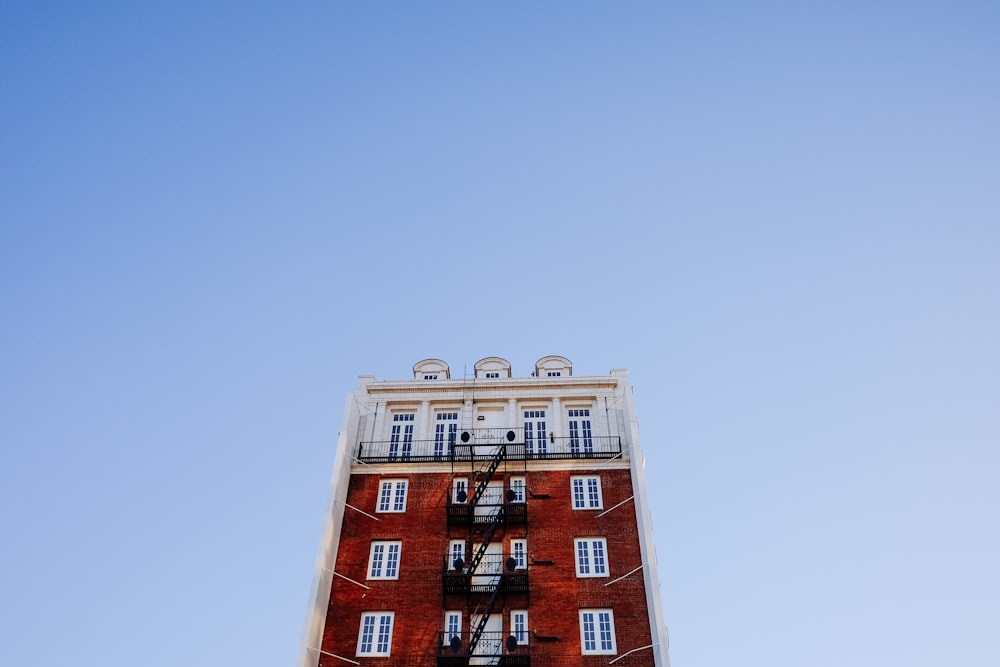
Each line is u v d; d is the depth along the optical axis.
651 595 40.69
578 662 39.66
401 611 42.00
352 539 45.03
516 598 42.12
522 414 51.16
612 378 51.69
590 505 45.81
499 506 45.09
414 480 47.59
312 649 39.38
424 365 55.47
